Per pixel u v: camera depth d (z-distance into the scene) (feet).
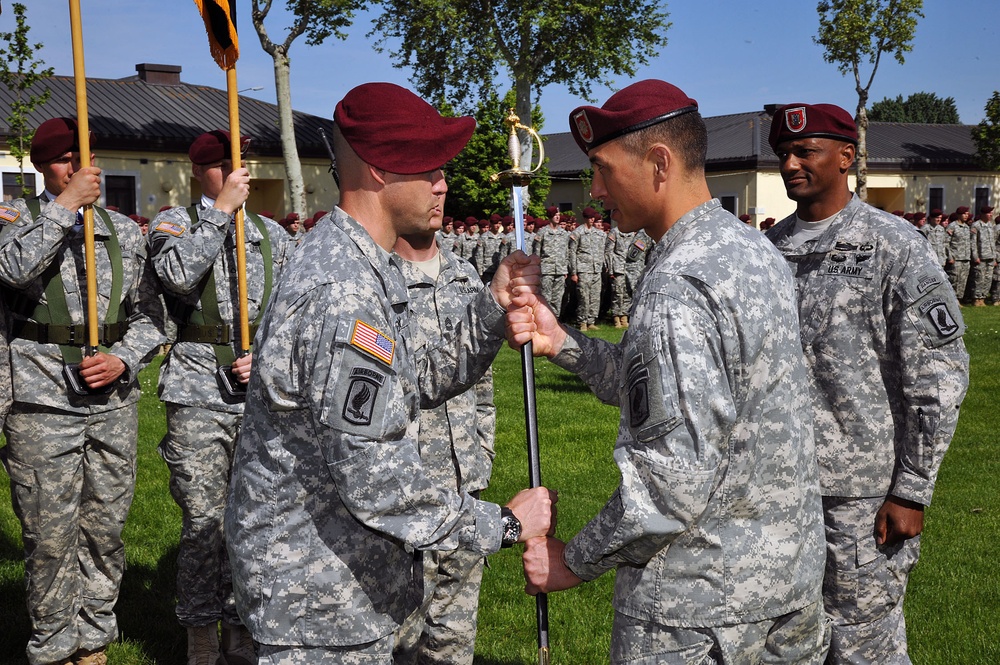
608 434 26.53
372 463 6.73
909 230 9.92
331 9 67.46
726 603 6.85
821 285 10.18
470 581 11.48
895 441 10.02
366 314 6.89
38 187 74.54
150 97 88.38
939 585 15.76
